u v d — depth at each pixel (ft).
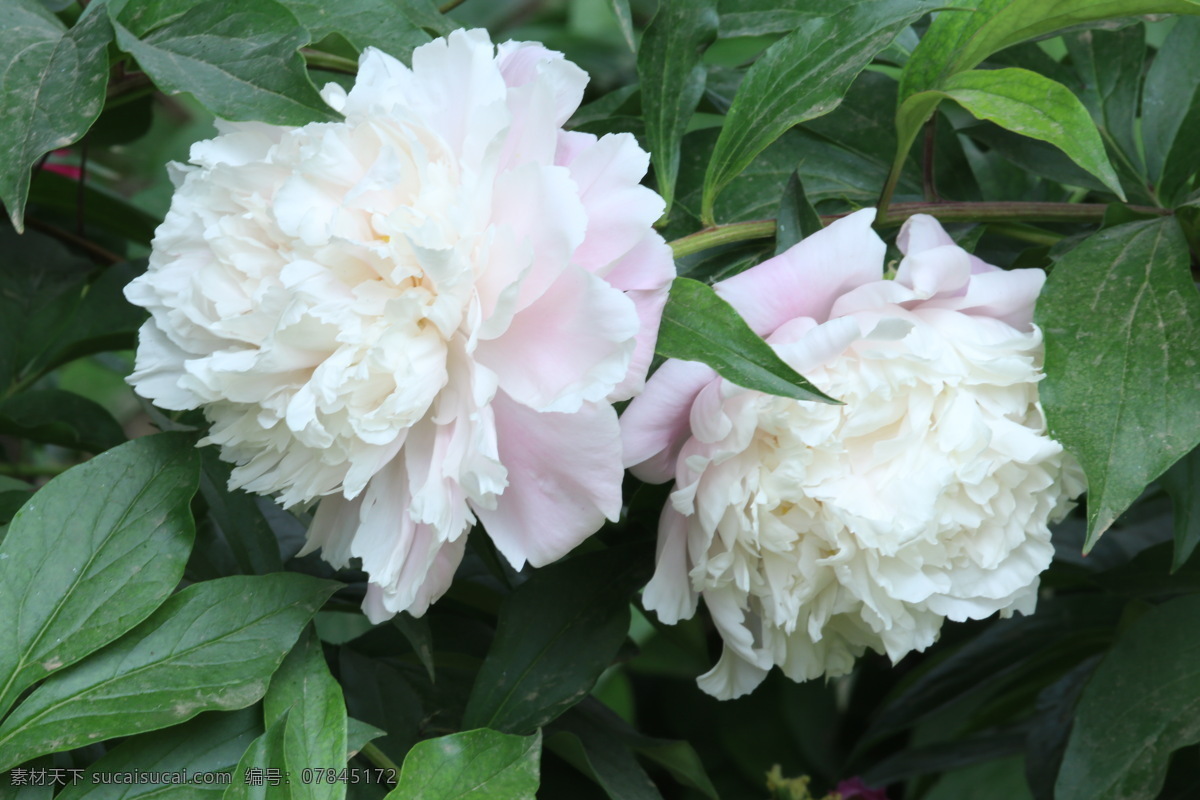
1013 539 2.25
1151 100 2.49
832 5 2.47
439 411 2.12
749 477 2.18
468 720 2.26
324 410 2.09
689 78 2.35
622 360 2.06
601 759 2.36
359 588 2.48
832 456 2.19
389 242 2.10
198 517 2.47
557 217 2.06
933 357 2.16
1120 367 2.13
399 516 2.16
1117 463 2.10
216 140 2.20
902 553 2.23
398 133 2.12
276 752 2.10
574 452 2.10
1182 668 2.29
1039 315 2.17
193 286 2.16
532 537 2.14
